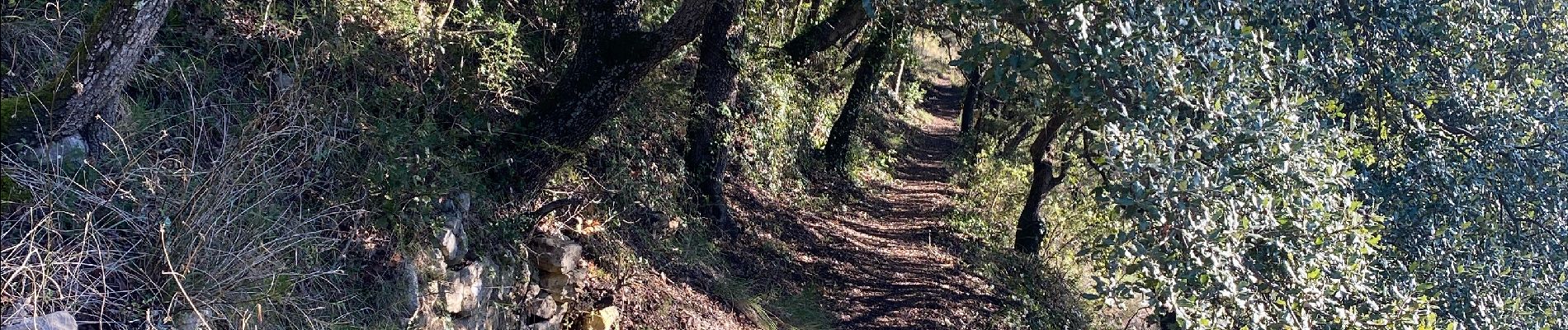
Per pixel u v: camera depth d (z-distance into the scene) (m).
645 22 7.55
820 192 13.56
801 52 10.74
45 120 2.96
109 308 2.90
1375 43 5.09
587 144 6.88
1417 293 4.59
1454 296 4.99
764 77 10.58
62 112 2.98
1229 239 3.54
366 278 4.01
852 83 16.98
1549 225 5.18
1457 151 5.27
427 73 5.47
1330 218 3.98
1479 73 5.18
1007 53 4.09
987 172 16.62
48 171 2.93
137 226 3.05
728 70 8.80
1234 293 3.47
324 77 4.68
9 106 2.89
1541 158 5.06
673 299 6.74
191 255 3.07
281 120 4.05
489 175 5.52
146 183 3.06
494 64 6.04
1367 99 5.36
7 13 3.49
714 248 8.48
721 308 7.20
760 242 9.61
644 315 6.22
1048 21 4.03
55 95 2.96
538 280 5.53
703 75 8.80
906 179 18.56
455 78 5.65
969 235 13.34
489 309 4.87
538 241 5.64
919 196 16.75
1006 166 16.06
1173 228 3.56
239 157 3.38
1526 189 5.13
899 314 8.92
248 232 3.33
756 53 10.09
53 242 2.87
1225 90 3.85
